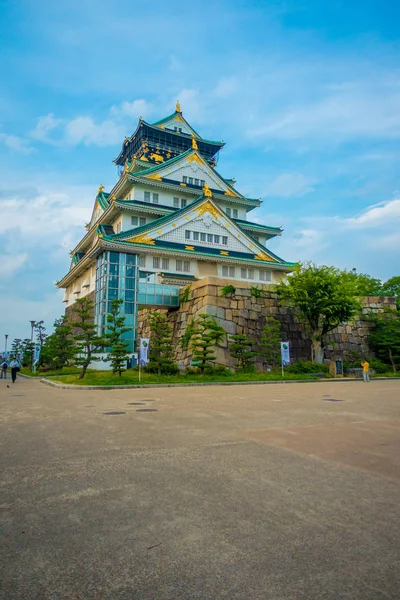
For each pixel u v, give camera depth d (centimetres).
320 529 405
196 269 4341
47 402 1452
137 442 781
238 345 2853
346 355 3669
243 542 377
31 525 412
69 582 314
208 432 878
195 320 3175
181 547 367
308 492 508
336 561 345
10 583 312
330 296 3092
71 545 371
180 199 4916
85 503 469
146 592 301
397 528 409
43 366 3944
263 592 301
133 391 1897
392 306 4112
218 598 294
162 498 485
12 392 1877
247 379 2486
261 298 3369
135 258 3675
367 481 553
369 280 5184
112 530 400
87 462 640
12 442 786
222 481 548
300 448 737
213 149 6184
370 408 1290
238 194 5422
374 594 299
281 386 2244
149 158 5444
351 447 746
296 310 3538
